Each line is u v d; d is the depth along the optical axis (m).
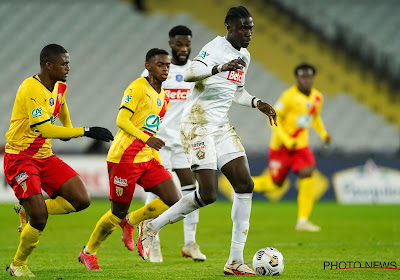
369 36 90.75
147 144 22.36
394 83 86.12
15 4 97.94
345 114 83.50
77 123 79.00
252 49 89.38
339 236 38.16
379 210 59.03
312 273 22.53
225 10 93.50
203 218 51.09
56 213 23.48
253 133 78.38
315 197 65.81
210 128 22.08
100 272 22.70
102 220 23.39
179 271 23.12
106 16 95.62
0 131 77.69
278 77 87.00
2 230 41.50
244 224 21.94
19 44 90.88
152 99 23.61
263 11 93.00
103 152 63.44
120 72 87.00
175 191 23.91
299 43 90.06
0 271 23.02
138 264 25.50
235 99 23.59
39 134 21.86
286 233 40.12
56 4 98.06
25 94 21.30
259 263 21.77
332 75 87.19
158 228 22.95
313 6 94.38
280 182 46.03
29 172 21.69
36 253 29.22
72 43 91.25
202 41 88.69
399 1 97.00
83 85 85.00
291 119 44.00
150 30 92.94
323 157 65.69
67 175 22.50
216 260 27.14
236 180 21.80
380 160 65.62
